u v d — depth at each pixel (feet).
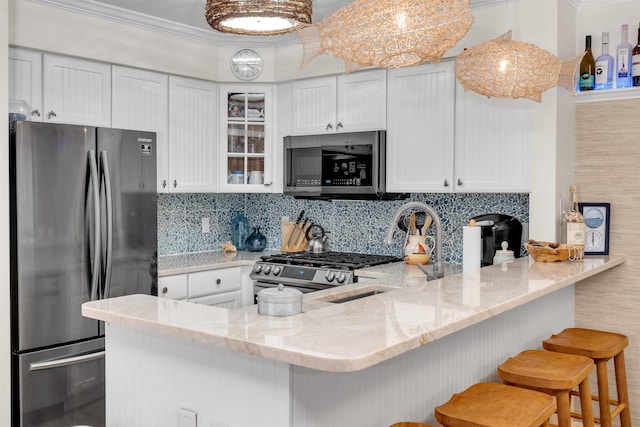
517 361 8.57
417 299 7.32
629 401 11.76
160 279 12.89
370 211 15.19
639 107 11.50
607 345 9.64
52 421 10.77
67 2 11.94
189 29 14.17
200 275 13.79
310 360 4.83
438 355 7.88
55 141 10.74
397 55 7.32
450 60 12.66
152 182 12.35
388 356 5.05
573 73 10.64
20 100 10.90
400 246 14.67
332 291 9.56
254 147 15.49
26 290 10.43
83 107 12.44
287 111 15.33
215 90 15.19
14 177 10.39
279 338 5.36
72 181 10.96
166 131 14.03
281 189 15.51
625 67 11.68
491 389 7.41
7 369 10.33
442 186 12.84
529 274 9.45
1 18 10.28
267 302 6.40
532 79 9.83
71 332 11.01
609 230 11.85
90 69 12.55
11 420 10.43
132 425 7.11
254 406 5.92
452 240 13.87
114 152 11.64
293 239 16.30
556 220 11.41
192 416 6.48
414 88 13.17
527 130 11.66
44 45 11.69
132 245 11.97
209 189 15.06
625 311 11.79
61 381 10.89
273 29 9.52
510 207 13.07
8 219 10.34
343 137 14.07
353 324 5.93
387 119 13.62
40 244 10.57
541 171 11.52
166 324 5.97
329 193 14.39
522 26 11.64
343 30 7.31
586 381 8.52
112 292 11.62
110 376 7.33
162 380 6.75
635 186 11.62
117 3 12.43
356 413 6.47
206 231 16.61
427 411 7.68
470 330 8.61
